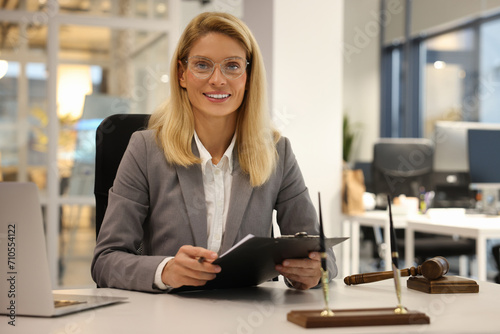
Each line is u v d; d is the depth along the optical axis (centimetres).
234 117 170
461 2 808
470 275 491
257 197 167
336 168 432
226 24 160
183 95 165
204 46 159
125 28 490
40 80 473
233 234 162
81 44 481
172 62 165
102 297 129
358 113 1021
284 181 178
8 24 466
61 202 476
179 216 160
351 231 430
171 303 127
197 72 159
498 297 135
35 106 472
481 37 786
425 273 143
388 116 982
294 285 145
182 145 162
